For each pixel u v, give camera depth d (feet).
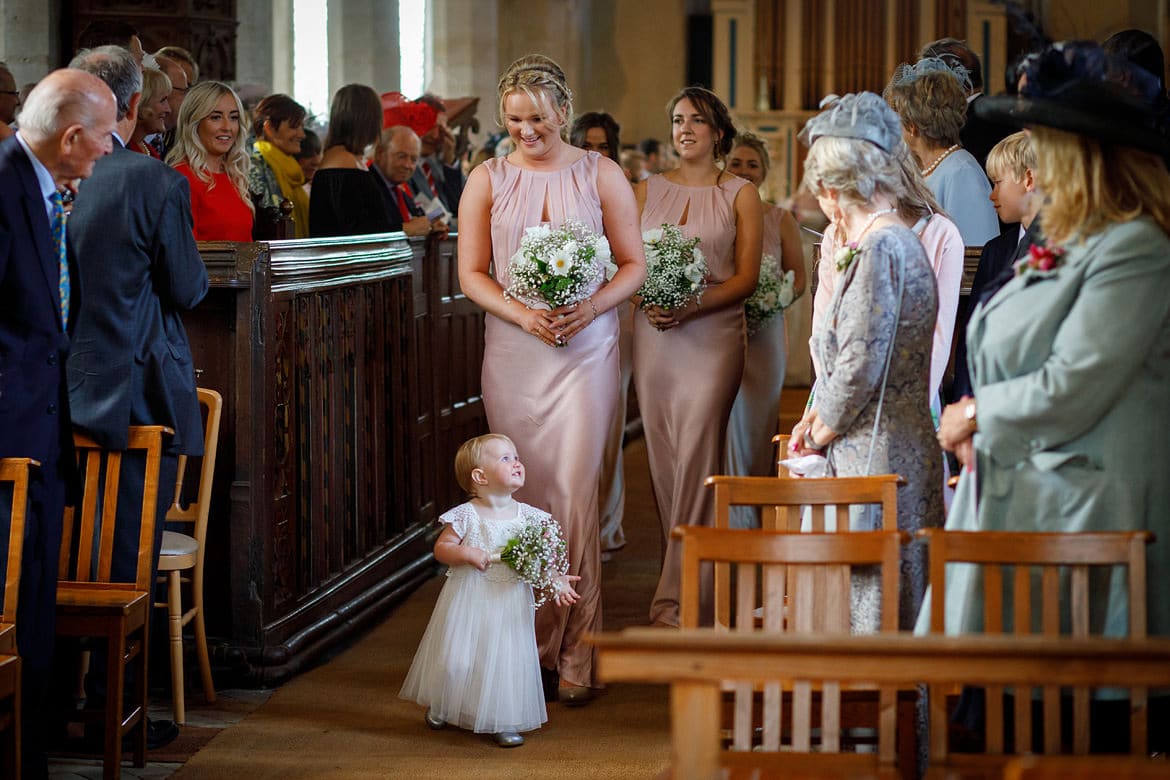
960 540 9.26
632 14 68.08
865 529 11.27
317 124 32.12
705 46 71.41
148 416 13.78
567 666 15.43
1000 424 9.77
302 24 47.01
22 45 26.86
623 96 68.54
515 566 13.89
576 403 15.15
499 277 15.28
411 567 20.51
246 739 14.25
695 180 17.19
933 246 13.30
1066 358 9.43
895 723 9.11
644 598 20.02
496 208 15.19
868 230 11.41
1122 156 9.58
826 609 9.62
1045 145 9.72
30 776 12.15
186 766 13.50
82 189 13.35
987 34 64.75
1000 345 9.86
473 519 14.33
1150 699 10.15
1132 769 6.34
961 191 16.57
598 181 15.24
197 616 15.12
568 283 14.44
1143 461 9.68
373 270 19.11
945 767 8.86
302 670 16.46
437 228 22.12
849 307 11.06
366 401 19.31
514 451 14.47
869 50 65.31
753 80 66.03
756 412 19.20
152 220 13.48
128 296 13.47
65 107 11.80
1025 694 9.02
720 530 9.57
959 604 10.08
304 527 17.25
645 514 26.25
